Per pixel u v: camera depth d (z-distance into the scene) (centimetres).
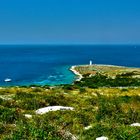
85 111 2256
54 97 2952
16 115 1823
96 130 1585
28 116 1958
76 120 1867
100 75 10831
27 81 12681
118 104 2739
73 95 3912
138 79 9369
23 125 1414
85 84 9069
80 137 1515
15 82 12500
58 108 2269
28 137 1238
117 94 4784
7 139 1262
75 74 13975
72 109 2331
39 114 2092
